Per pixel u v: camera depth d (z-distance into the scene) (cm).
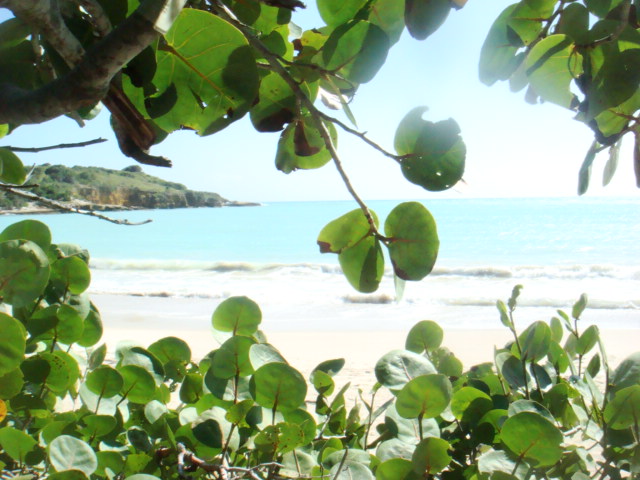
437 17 92
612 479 139
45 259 118
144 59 90
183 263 2992
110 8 91
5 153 135
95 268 3053
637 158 116
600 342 160
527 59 113
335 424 179
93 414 146
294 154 129
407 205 94
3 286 116
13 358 114
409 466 122
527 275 2452
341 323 1528
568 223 5906
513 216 7075
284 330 1438
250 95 95
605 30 108
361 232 96
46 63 100
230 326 158
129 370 154
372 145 90
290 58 119
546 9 111
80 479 108
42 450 129
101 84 71
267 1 95
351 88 107
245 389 148
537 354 172
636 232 4809
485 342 1140
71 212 141
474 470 152
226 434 142
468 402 156
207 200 12019
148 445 153
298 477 130
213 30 91
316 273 2691
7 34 96
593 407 154
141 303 1864
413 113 90
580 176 117
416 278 94
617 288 2072
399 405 121
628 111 113
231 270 2902
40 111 72
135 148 93
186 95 95
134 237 5753
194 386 174
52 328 154
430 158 89
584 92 110
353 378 739
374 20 103
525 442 116
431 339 180
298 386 128
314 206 13262
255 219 8444
